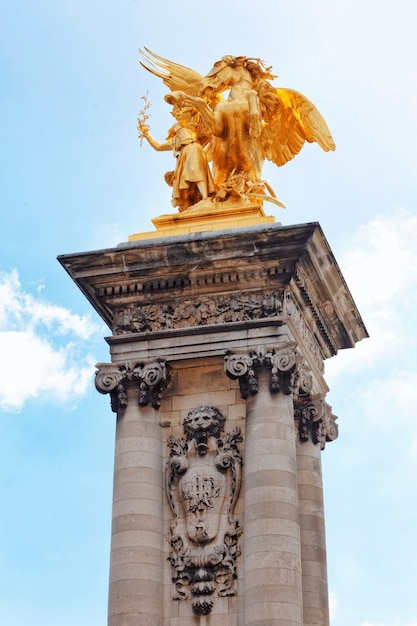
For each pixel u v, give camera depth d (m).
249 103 36.72
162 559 32.47
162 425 33.69
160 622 31.84
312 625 33.50
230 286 33.91
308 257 33.66
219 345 33.50
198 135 37.56
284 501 31.78
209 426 33.16
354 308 37.03
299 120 37.59
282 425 32.47
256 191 36.25
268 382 32.84
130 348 34.09
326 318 36.56
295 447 33.25
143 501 32.69
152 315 34.38
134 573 31.95
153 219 35.69
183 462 33.06
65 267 34.59
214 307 33.97
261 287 33.72
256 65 37.78
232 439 33.06
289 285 33.75
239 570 31.89
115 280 34.50
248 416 32.78
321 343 36.91
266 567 31.14
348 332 37.62
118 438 33.50
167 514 32.94
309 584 33.91
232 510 32.44
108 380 33.81
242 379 33.00
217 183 36.84
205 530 32.31
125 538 32.34
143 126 38.25
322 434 35.78
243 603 31.48
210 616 31.70
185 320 34.09
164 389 33.97
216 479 32.75
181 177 36.59
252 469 32.19
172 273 34.12
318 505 34.88
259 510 31.72
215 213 35.38
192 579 32.06
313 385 35.62
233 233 33.41
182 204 36.62
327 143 37.41
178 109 37.16
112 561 32.31
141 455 33.12
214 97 37.78
